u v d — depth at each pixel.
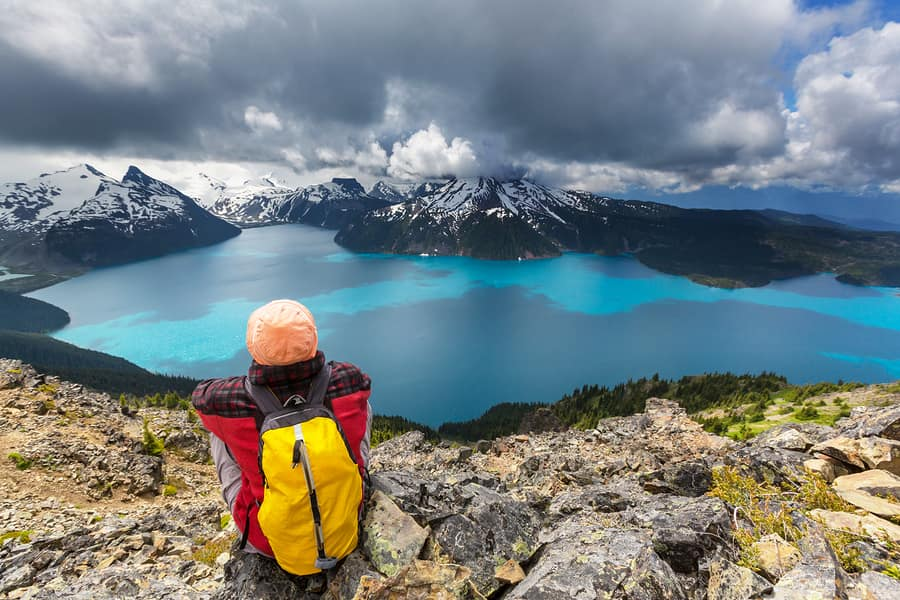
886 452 7.11
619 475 17.41
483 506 4.86
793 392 125.25
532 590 3.32
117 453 24.41
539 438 30.23
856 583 3.18
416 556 3.69
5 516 16.67
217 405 3.03
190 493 25.53
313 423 2.95
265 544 3.43
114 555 9.79
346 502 2.98
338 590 3.40
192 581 7.56
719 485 6.13
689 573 4.14
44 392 31.20
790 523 4.46
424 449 31.52
